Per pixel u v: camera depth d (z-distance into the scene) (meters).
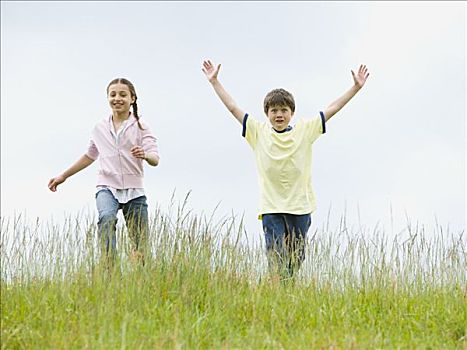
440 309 5.98
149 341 4.96
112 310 5.32
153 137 7.14
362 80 7.30
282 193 7.05
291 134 7.12
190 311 5.66
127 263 6.02
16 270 5.94
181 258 6.12
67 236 6.11
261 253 6.56
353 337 5.01
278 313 5.68
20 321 5.27
